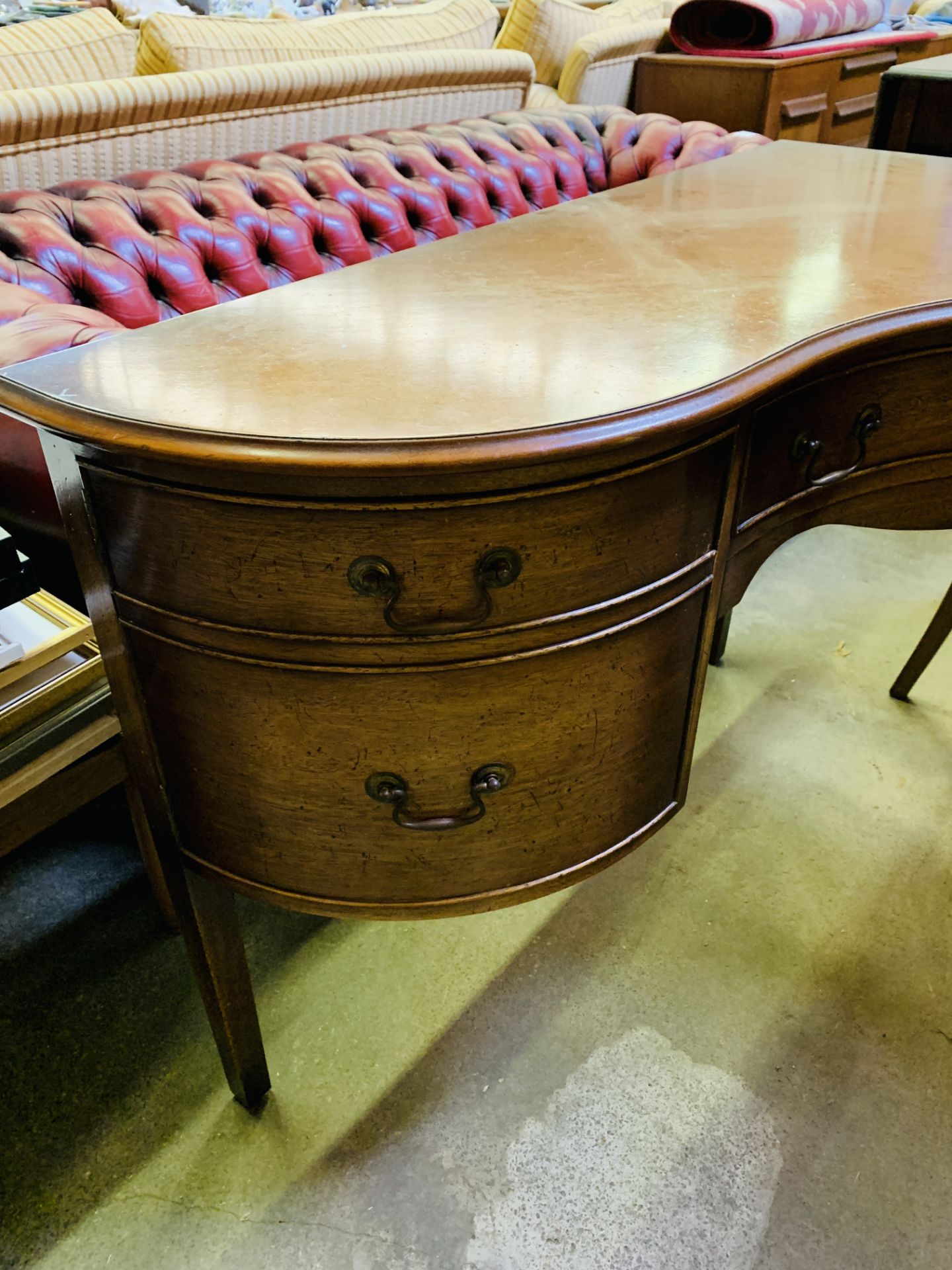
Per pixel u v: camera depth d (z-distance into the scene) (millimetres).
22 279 1015
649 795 765
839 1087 963
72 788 832
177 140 1375
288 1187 875
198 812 705
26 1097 947
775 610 1723
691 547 655
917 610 1718
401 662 587
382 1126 924
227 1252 827
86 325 823
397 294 767
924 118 1717
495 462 499
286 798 659
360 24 1806
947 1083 967
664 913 1153
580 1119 931
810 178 1161
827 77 2256
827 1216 855
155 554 575
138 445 512
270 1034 1011
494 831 688
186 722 651
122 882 1185
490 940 1118
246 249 1227
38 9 2062
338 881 704
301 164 1373
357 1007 1041
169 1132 919
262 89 1428
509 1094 954
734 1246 833
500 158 1628
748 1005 1044
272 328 688
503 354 624
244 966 843
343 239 1349
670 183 1153
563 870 741
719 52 2154
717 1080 967
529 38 2135
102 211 1121
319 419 522
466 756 641
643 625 652
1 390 587
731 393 576
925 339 785
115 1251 827
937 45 2701
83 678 815
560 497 553
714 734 1438
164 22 1481
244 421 521
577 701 651
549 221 994
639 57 2221
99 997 1044
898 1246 833
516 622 592
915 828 1277
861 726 1450
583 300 737
